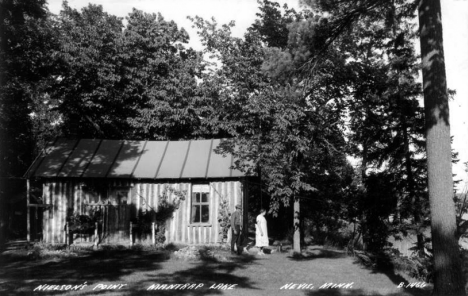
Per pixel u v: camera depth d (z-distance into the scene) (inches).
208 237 895.1
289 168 731.4
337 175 1002.1
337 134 845.2
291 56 508.1
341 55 714.2
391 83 713.0
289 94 537.3
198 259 699.4
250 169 802.2
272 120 740.7
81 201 909.2
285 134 728.3
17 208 1179.3
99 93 1280.8
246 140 779.4
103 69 1279.5
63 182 913.5
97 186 913.5
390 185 685.9
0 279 515.8
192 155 954.7
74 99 1305.4
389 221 654.5
